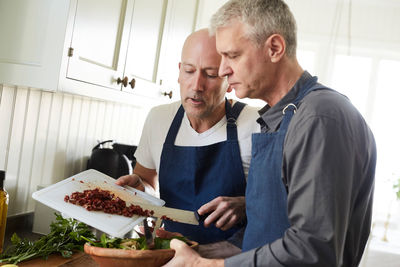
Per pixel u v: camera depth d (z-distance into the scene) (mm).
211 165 1477
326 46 3273
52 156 1910
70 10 1277
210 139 1476
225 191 1460
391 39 3227
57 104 1892
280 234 977
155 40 2000
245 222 1389
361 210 973
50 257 1266
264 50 960
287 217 963
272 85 1007
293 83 1002
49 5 1291
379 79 3244
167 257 1009
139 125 2838
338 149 822
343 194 821
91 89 1476
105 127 2369
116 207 1225
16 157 1678
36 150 1794
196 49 1324
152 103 2141
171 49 2223
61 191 1239
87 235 1373
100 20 1478
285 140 916
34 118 1751
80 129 2113
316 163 820
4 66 1342
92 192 1242
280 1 963
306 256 820
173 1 2160
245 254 895
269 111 1026
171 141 1513
